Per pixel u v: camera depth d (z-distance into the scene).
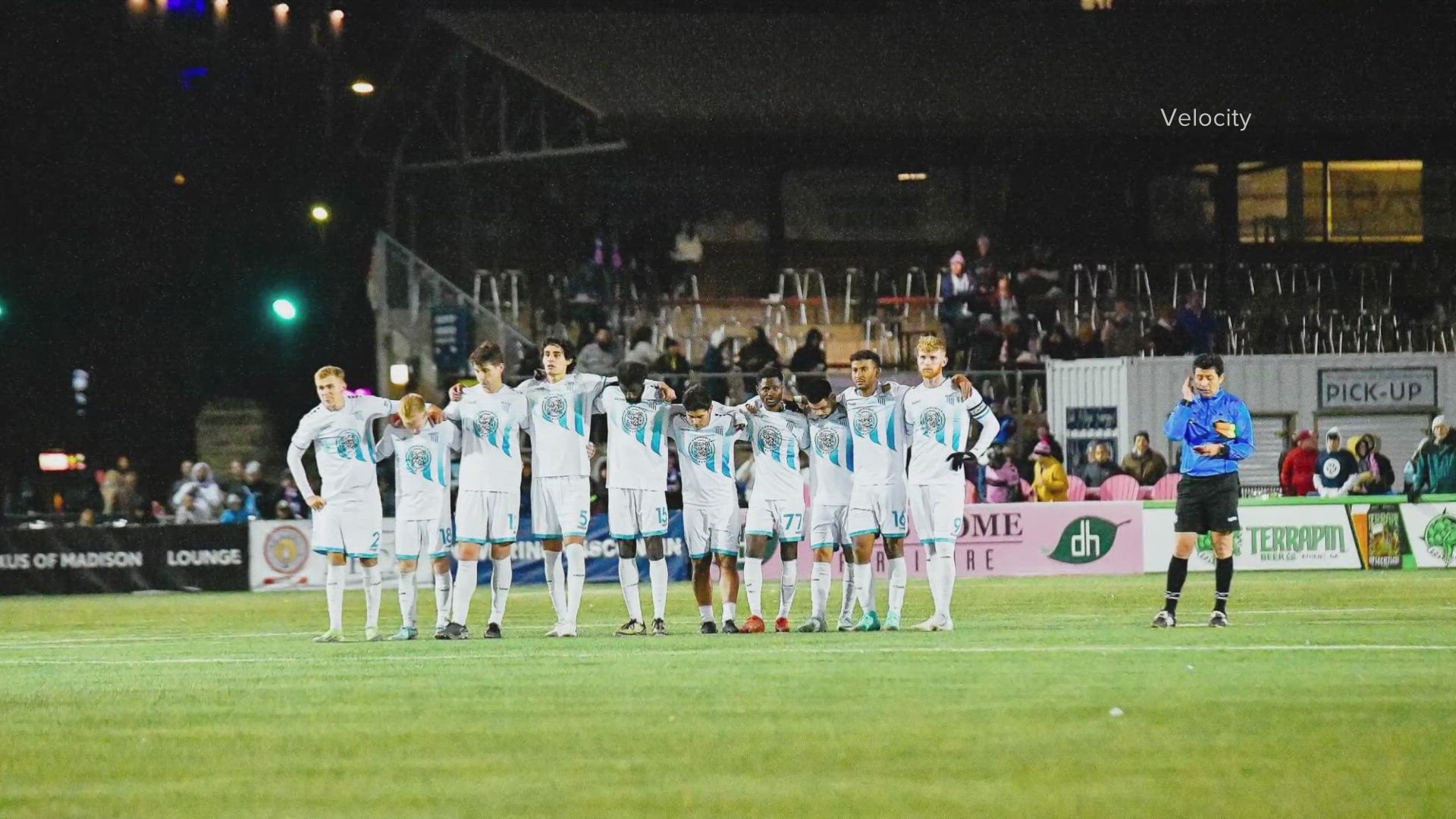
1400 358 48.28
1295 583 35.12
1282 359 48.00
